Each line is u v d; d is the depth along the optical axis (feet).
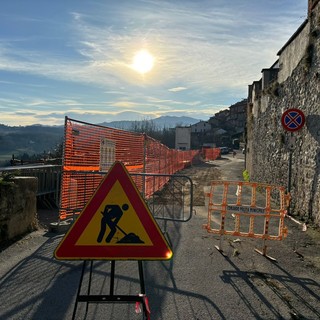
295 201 33.73
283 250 21.70
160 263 18.72
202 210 36.86
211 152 181.57
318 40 28.84
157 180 53.11
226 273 17.43
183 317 12.57
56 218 31.73
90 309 12.94
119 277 16.35
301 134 32.58
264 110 53.62
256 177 60.75
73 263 17.98
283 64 41.68
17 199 21.93
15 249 19.75
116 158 32.81
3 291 14.32
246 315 12.93
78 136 26.00
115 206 10.92
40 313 12.52
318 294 15.12
